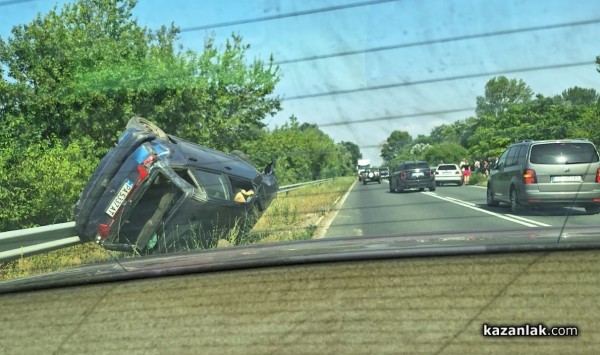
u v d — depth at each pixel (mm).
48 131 7723
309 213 5664
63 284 3686
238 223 5879
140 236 5840
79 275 3766
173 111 6844
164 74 6922
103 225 5891
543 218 6828
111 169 5988
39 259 5539
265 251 3875
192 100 6656
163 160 5918
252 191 6000
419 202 6375
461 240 3652
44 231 5621
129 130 6156
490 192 9227
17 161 7176
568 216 5906
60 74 7723
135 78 7301
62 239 5828
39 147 7457
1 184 6848
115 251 5828
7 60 7695
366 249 3555
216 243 5703
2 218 6773
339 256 3475
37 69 7723
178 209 5836
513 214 7938
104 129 7656
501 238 3617
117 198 5883
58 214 7039
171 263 3812
